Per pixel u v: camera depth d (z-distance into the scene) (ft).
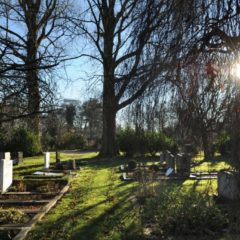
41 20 37.65
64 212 34.06
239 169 13.78
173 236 25.76
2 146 99.09
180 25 13.99
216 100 14.14
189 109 14.33
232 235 16.65
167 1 14.29
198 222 26.45
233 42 13.61
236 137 13.56
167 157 59.67
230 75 13.94
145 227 27.81
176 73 14.23
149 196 36.35
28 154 101.71
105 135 97.71
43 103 27.84
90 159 91.71
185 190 37.14
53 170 70.90
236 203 15.31
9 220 30.37
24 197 42.47
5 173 47.14
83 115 156.87
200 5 13.85
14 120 30.19
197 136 14.64
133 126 15.52
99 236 26.37
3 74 25.64
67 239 25.88
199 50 14.19
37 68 24.94
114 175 60.03
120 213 32.78
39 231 27.81
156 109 14.53
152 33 14.48
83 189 46.80
